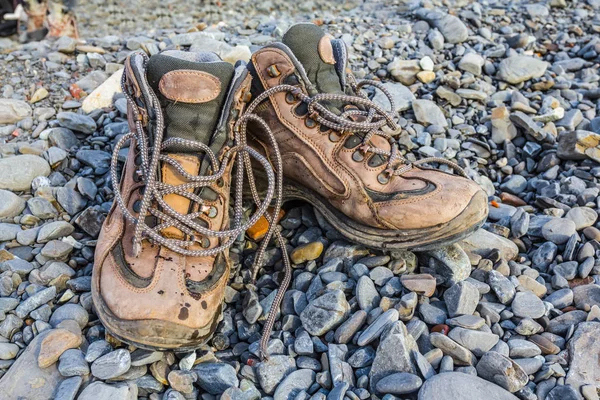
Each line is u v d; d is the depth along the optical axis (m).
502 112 0.85
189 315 0.48
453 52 1.02
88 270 0.59
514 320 0.55
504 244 0.63
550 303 0.57
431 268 0.59
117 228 0.52
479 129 0.85
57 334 0.49
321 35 0.59
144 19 1.35
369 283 0.57
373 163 0.59
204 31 1.07
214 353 0.52
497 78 0.96
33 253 0.60
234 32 1.08
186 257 0.51
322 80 0.59
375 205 0.58
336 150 0.58
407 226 0.57
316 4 1.41
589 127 0.85
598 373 0.50
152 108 0.52
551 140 0.82
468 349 0.51
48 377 0.48
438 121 0.85
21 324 0.53
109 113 0.82
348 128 0.57
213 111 0.53
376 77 0.93
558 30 1.15
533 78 0.96
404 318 0.54
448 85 0.91
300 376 0.49
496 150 0.83
